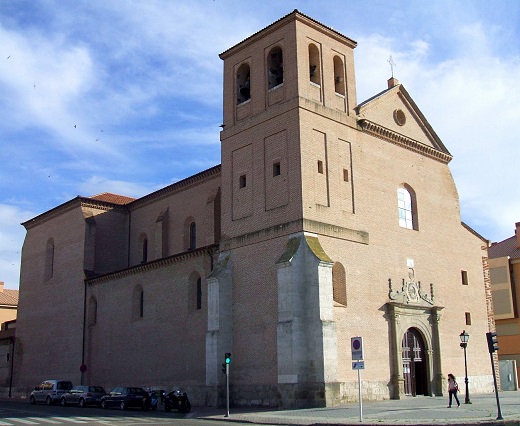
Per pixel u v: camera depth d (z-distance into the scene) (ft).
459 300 144.56
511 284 201.67
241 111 131.85
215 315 120.98
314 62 127.95
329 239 116.88
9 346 202.28
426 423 75.41
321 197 118.11
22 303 201.77
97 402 135.95
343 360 113.09
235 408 113.19
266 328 114.52
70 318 175.42
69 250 183.32
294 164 116.88
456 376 137.28
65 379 171.42
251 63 132.05
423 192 143.54
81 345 167.63
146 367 144.56
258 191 122.83
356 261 121.29
